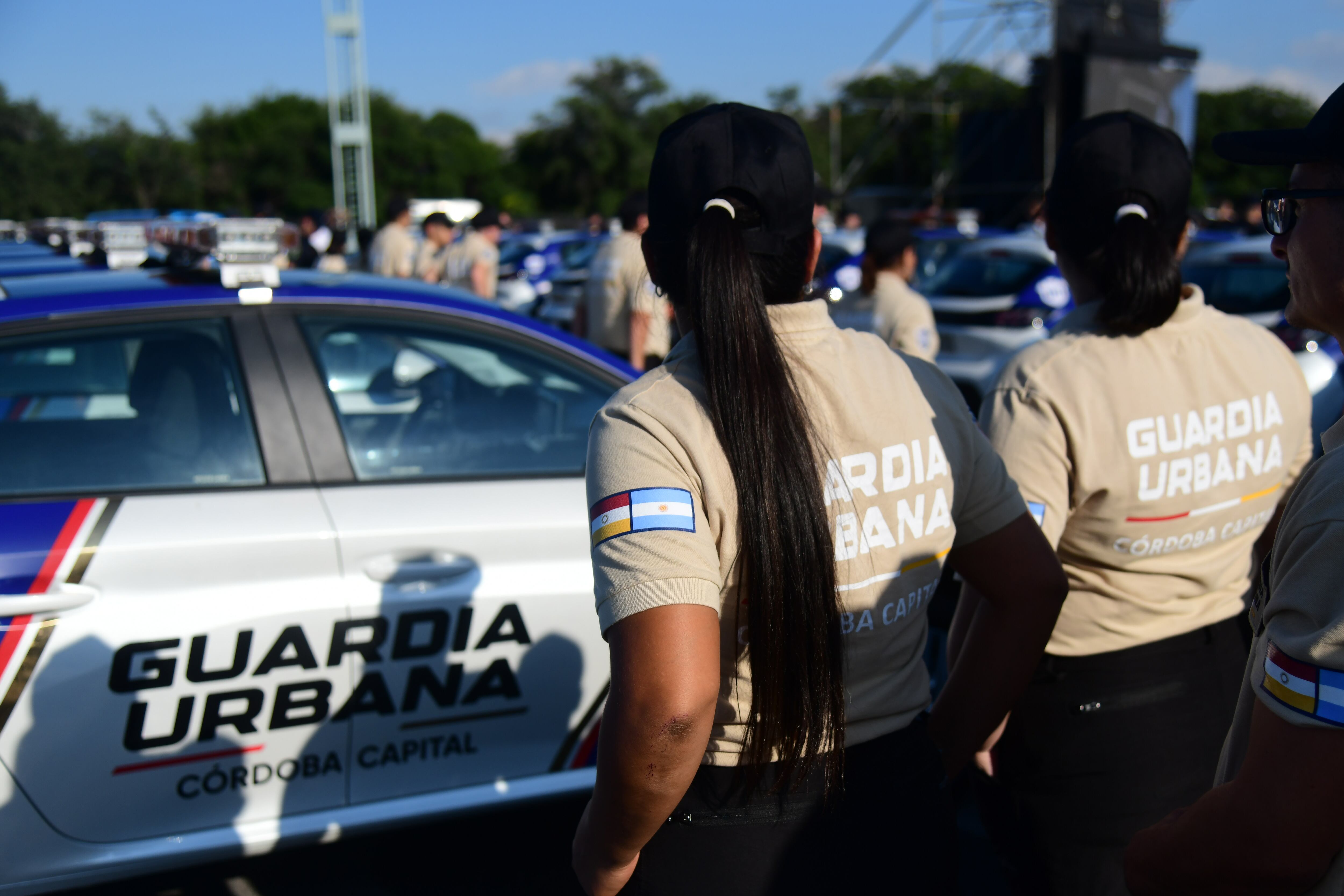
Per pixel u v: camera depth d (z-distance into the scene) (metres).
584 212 61.59
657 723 0.97
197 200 43.62
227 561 2.07
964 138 24.38
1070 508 1.50
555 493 2.38
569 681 2.34
